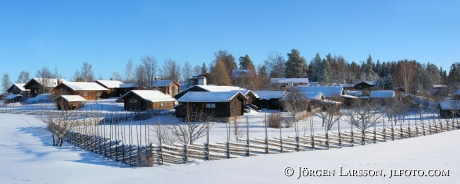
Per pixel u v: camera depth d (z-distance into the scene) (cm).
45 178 1257
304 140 1916
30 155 1795
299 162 1573
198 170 1404
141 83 7256
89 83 7262
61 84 6806
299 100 4156
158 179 1249
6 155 1792
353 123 2647
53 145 2225
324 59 10356
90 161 1645
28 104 6431
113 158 1716
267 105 5309
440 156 1739
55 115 3712
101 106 5541
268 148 1797
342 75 11225
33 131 3031
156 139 2261
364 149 1975
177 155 1555
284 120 3534
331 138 2019
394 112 3791
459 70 10344
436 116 4431
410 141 2334
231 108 3884
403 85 8569
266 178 1270
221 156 1655
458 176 1309
